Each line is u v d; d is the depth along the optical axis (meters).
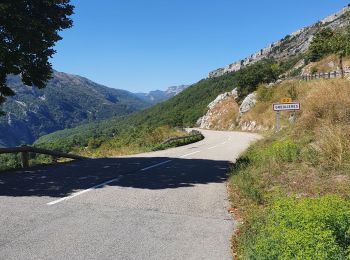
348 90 13.21
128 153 23.22
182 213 7.48
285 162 10.61
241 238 5.82
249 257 4.71
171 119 119.81
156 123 130.62
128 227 6.49
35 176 11.56
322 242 3.77
